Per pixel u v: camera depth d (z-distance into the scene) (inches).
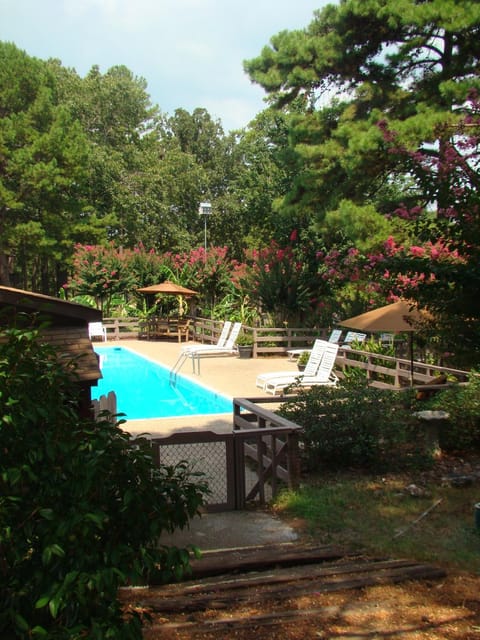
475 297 279.6
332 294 901.2
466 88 637.3
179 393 647.8
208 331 1007.0
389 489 293.4
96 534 129.0
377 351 621.6
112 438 136.0
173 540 238.1
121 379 738.8
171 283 1005.8
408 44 772.6
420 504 272.2
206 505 272.4
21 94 1549.0
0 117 1541.6
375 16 744.3
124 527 134.5
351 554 218.8
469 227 286.4
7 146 1472.7
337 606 174.9
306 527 249.4
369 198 866.8
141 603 177.8
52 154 1481.3
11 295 255.9
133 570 121.9
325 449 317.7
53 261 1674.5
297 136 847.7
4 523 113.7
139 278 1143.0
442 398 363.6
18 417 116.6
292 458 291.1
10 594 116.6
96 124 1941.4
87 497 126.9
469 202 288.5
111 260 1123.9
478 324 291.4
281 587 188.7
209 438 276.1
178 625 163.0
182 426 426.3
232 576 203.9
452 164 302.0
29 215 1605.6
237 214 1833.2
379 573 197.6
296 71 807.7
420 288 290.8
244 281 938.7
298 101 1143.6
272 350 831.7
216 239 1956.2
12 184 1536.7
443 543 228.7
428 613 170.4
